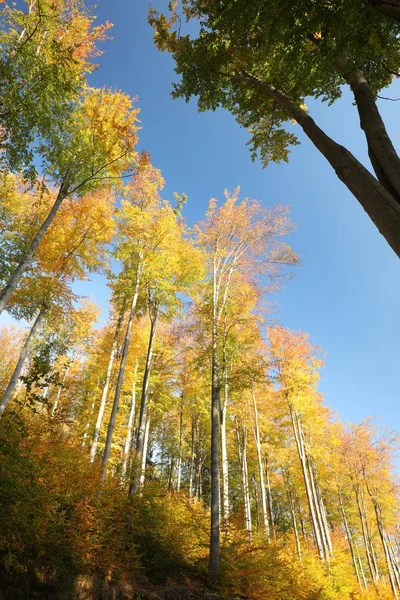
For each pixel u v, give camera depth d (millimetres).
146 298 12109
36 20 7715
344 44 4145
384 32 4055
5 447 4910
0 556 4613
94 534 6230
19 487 4766
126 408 16391
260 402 16828
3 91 6156
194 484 26516
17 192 10555
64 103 7234
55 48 6898
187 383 15484
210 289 12031
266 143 6930
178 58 6180
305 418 16219
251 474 22578
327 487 20328
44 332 11352
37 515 5074
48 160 7660
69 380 14406
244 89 6090
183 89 6547
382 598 16109
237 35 4992
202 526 8984
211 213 12141
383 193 2473
